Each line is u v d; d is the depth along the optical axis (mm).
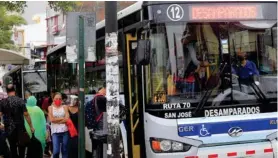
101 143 11758
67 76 16734
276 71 10375
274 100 10281
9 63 18531
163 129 9680
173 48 9844
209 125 9820
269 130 10172
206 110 9875
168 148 9664
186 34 9906
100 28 12906
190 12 9945
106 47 9492
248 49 10234
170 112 9766
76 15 10273
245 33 10234
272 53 10375
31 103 13312
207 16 10031
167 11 9828
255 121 10078
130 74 10586
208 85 9953
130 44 10578
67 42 10305
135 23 10203
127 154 10727
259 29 10305
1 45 35844
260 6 10344
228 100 10008
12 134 12461
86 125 12102
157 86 9805
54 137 12930
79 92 10203
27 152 12867
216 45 10078
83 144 10258
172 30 9844
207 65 10000
